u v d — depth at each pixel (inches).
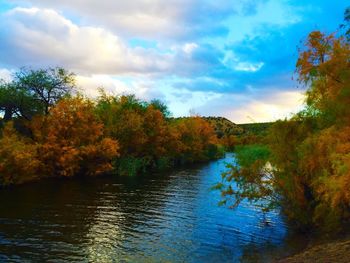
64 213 1200.8
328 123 907.4
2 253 798.5
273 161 975.6
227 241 909.2
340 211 840.9
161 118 3122.5
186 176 2347.4
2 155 1672.0
